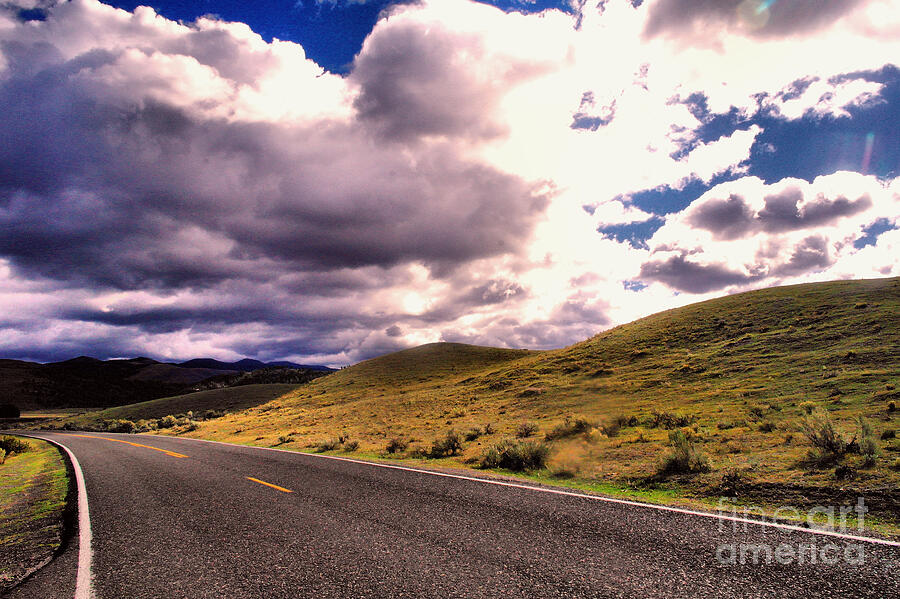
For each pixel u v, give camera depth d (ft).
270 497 26.50
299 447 65.10
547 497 23.20
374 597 12.39
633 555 14.61
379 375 233.96
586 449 42.83
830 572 12.74
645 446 41.01
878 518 18.57
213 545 17.85
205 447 64.34
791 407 51.37
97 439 97.86
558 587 12.50
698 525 17.47
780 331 98.48
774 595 11.55
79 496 30.30
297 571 14.62
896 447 28.89
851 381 56.90
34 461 58.90
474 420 83.92
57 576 15.44
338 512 22.08
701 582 12.43
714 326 120.88
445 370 219.61
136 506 25.99
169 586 13.97
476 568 14.12
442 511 21.25
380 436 76.54
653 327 143.43
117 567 15.97
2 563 17.40
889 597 11.11
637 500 21.95
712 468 29.63
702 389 73.87
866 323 84.94
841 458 27.66
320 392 218.59
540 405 89.35
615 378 100.53
